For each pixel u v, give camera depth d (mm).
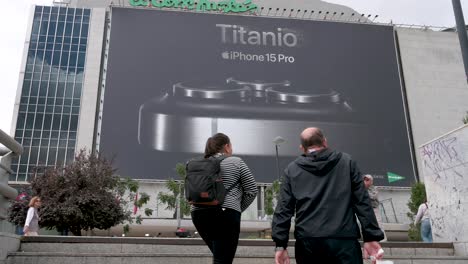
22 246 6398
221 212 3949
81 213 13727
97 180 14570
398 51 57250
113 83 47969
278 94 49812
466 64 9305
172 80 48938
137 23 51500
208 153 4355
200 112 47719
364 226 3166
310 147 3531
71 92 52375
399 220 47062
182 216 38969
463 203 8016
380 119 50406
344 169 3359
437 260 6988
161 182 44094
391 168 48344
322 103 50031
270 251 6910
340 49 53500
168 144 45875
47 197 13922
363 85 51781
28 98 51656
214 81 49562
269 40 52688
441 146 8789
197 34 51875
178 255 6355
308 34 53688
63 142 50438
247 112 48344
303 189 3377
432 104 55188
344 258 3113
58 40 54406
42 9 55688
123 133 45781
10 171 6297
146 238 6824
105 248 6648
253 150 46406
